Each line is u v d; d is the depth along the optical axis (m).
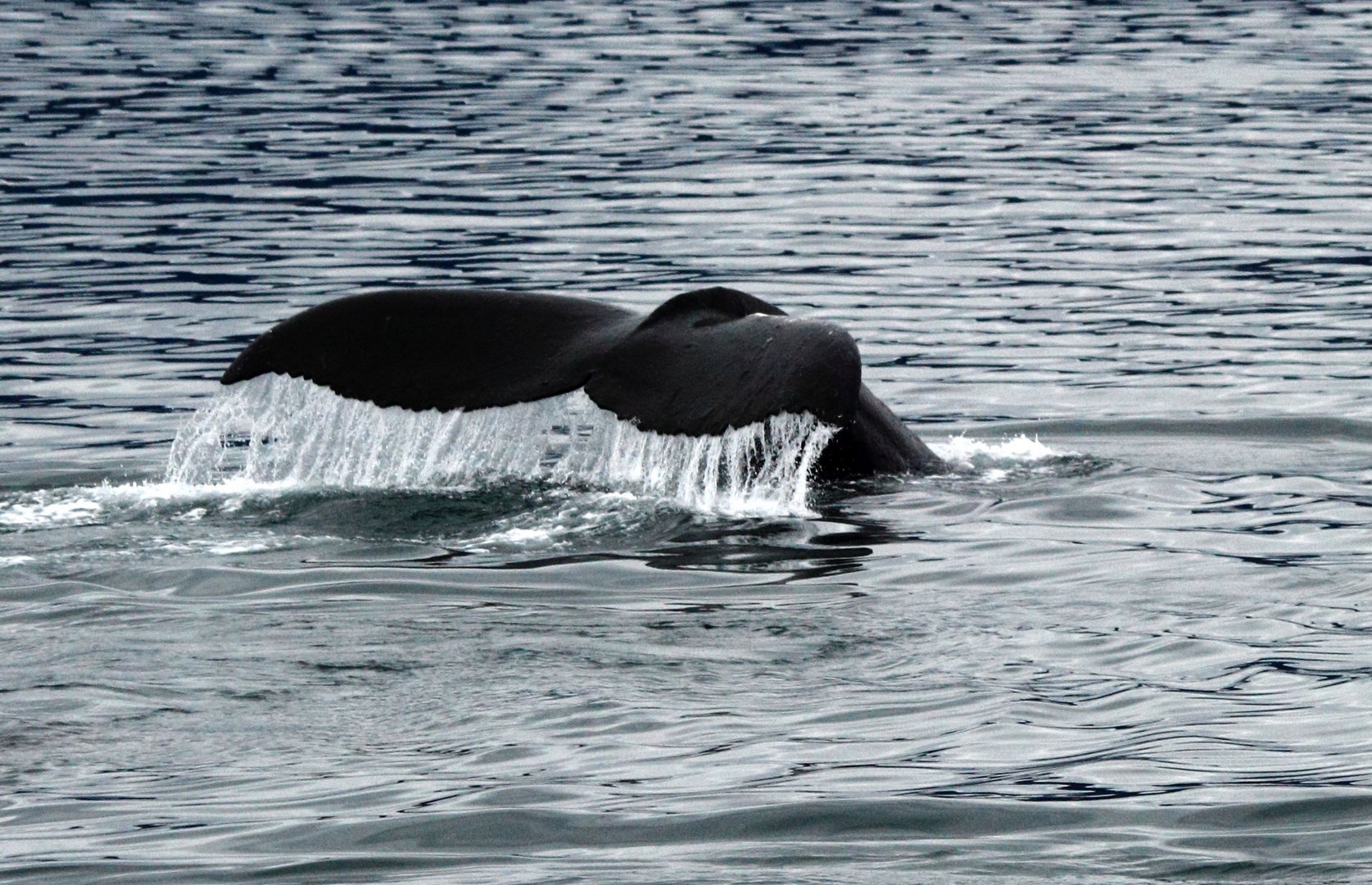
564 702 24.91
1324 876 19.55
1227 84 115.56
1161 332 58.28
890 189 84.00
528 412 36.56
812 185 84.94
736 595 30.45
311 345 37.44
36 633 28.20
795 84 115.75
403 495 36.38
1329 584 31.03
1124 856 20.14
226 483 37.69
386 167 88.62
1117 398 50.09
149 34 136.88
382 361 36.97
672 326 35.41
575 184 85.25
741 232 74.81
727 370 34.09
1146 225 75.88
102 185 83.25
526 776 22.39
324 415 37.47
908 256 70.56
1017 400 50.25
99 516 35.69
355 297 37.56
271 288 64.00
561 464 38.03
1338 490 38.88
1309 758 22.88
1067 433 46.56
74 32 136.88
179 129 98.50
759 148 94.88
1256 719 24.30
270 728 23.95
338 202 80.06
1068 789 21.97
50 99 107.38
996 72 120.75
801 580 31.36
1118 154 92.31
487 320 36.97
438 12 152.25
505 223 76.12
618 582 31.25
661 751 23.16
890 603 29.91
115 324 58.84
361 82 115.94
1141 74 119.69
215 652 27.05
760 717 24.41
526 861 20.16
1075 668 26.47
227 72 119.19
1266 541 34.28
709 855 20.28
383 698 25.06
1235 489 38.91
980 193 82.88
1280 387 50.88
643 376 34.88
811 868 19.91
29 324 58.84
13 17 144.25
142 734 23.67
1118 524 35.66
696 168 89.19
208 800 21.70
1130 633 28.12
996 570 32.06
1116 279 66.38
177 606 29.83
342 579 31.48
